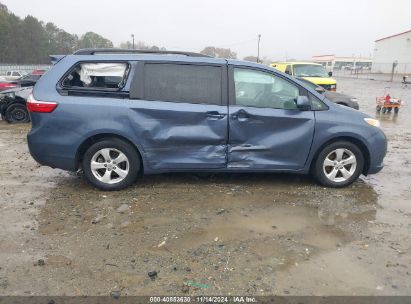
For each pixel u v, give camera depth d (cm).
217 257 365
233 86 528
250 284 324
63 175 613
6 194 524
